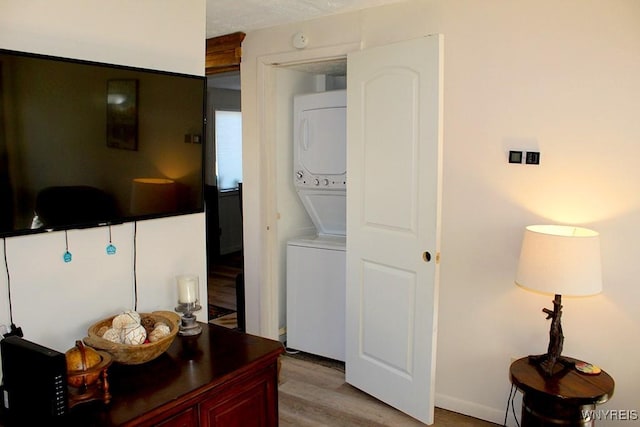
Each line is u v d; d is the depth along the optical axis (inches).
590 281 80.5
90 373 58.4
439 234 100.5
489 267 104.3
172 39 85.1
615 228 90.9
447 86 105.3
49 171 65.0
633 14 86.2
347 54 116.5
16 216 62.4
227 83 239.0
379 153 109.8
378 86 108.5
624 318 91.4
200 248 91.9
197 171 84.8
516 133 98.8
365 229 115.2
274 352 74.4
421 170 101.4
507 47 98.0
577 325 95.4
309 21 125.0
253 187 141.9
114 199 72.8
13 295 66.6
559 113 94.2
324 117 138.8
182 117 81.1
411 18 109.0
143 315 78.9
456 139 105.4
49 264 70.2
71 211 67.9
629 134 88.4
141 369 67.9
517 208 100.0
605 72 89.4
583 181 93.1
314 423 107.0
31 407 55.9
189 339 78.7
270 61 134.3
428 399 103.9
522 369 87.9
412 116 102.2
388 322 111.5
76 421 55.1
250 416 72.4
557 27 92.8
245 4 111.7
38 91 62.9
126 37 78.2
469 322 107.8
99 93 69.3
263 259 142.8
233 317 174.7
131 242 80.6
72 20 71.1
